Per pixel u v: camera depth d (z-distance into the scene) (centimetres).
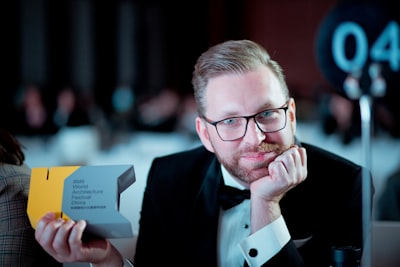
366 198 138
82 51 1365
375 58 221
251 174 118
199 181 142
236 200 132
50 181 102
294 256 119
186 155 152
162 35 1363
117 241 156
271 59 120
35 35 1315
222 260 132
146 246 142
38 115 719
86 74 1369
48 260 130
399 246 154
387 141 509
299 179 117
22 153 145
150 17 1378
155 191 145
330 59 228
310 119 759
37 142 711
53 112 724
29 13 1308
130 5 1384
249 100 114
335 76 227
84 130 600
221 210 135
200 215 135
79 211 100
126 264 113
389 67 220
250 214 125
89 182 101
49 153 665
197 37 1297
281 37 1185
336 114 645
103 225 100
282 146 117
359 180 139
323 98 679
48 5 1329
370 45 221
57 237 97
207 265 131
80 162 588
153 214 143
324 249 134
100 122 638
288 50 1181
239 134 116
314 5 1162
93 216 99
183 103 768
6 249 124
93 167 102
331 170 140
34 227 101
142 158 612
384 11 220
